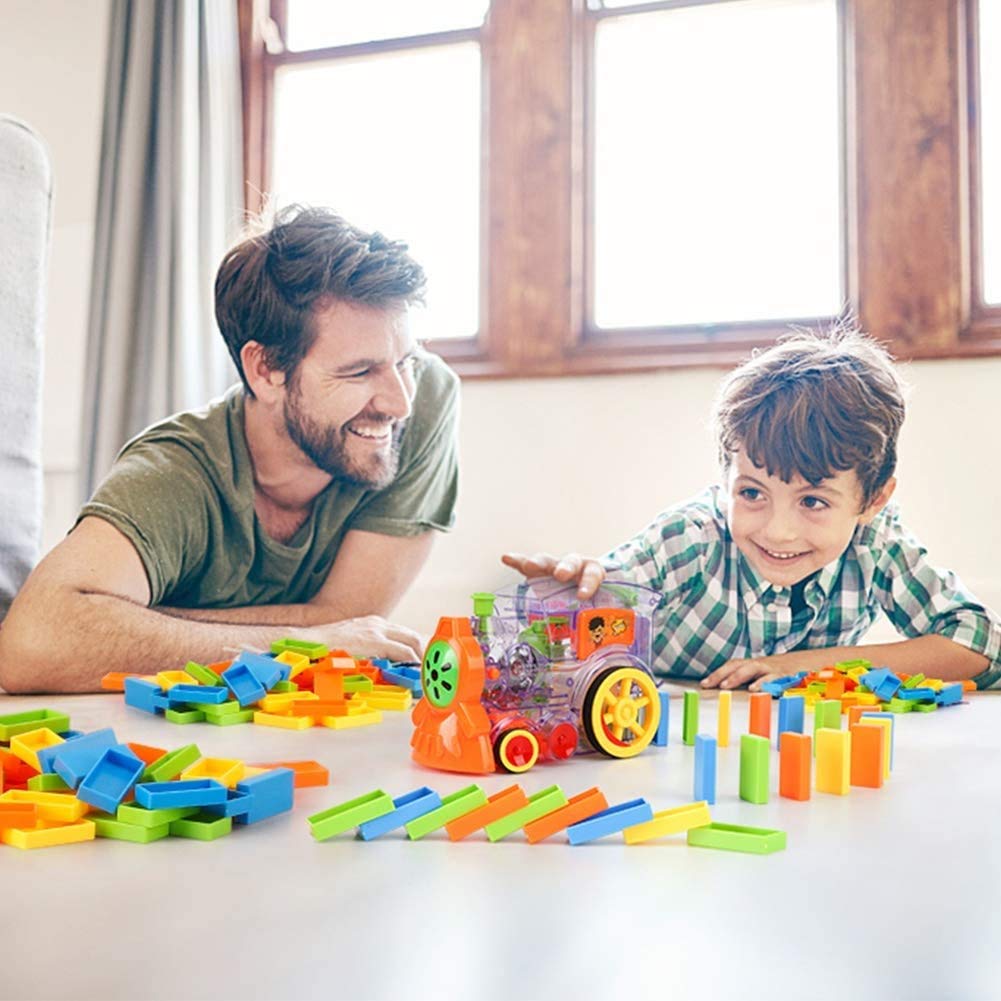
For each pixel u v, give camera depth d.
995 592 1.56
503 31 1.84
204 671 1.04
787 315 1.78
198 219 1.88
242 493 1.47
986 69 1.71
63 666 1.21
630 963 0.40
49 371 1.96
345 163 2.03
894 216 1.64
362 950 0.41
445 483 1.60
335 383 1.49
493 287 1.82
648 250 1.85
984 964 0.40
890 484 1.39
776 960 0.40
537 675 0.81
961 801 0.68
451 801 0.60
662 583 1.43
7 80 2.01
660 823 0.58
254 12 2.00
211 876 0.51
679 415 1.71
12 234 1.39
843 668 1.22
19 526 1.39
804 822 0.62
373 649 1.32
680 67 1.84
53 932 0.43
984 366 1.59
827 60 1.77
